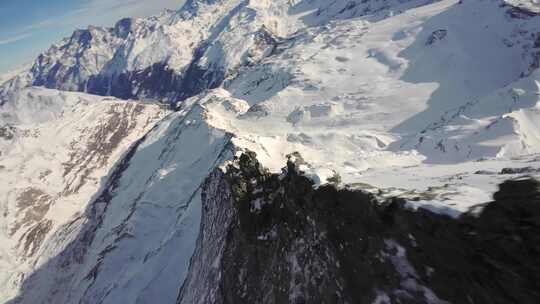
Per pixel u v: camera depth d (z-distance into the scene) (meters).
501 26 189.25
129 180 178.88
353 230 18.06
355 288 16.94
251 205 33.31
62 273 151.00
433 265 13.43
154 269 96.00
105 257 124.75
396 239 15.12
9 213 194.62
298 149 109.25
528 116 100.69
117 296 96.12
